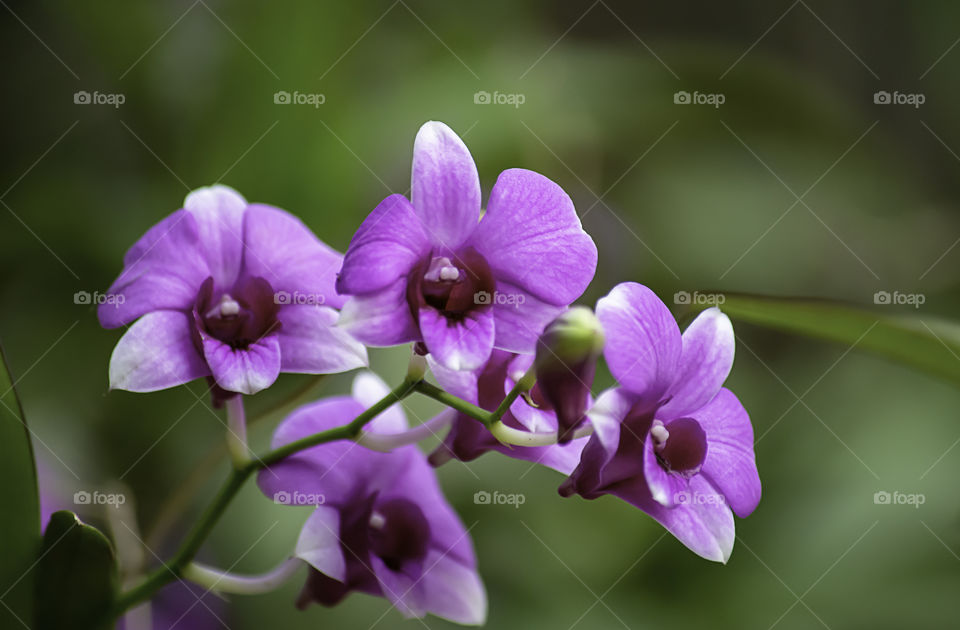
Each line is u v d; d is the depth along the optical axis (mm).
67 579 414
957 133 987
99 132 608
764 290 813
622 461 398
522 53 752
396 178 653
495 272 402
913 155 992
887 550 556
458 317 397
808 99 773
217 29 588
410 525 436
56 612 415
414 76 707
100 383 543
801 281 825
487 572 550
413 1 741
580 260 399
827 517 566
